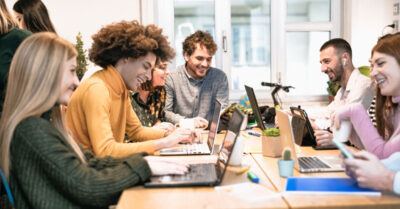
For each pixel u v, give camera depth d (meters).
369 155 1.36
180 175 1.53
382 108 1.91
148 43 1.97
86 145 1.93
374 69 1.76
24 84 1.34
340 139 1.85
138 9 4.12
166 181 1.45
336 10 4.43
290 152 1.56
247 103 3.98
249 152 2.06
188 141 2.35
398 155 1.51
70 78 1.43
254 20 4.41
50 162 1.27
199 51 3.24
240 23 4.41
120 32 1.98
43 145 1.28
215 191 1.37
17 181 1.33
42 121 1.33
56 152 1.29
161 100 3.18
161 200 1.28
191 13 4.36
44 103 1.34
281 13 4.41
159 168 1.53
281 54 4.45
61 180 1.28
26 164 1.29
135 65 2.02
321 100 4.51
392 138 1.72
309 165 1.70
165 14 4.32
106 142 1.81
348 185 1.38
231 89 4.47
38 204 1.29
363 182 1.31
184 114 3.45
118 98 2.03
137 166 1.43
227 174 1.61
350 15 4.32
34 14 2.61
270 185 1.45
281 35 4.43
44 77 1.34
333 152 2.01
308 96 4.50
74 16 4.06
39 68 1.34
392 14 4.10
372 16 4.30
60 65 1.37
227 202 1.25
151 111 3.10
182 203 1.25
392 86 1.70
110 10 4.09
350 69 2.95
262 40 4.44
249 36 4.43
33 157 1.28
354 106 1.81
